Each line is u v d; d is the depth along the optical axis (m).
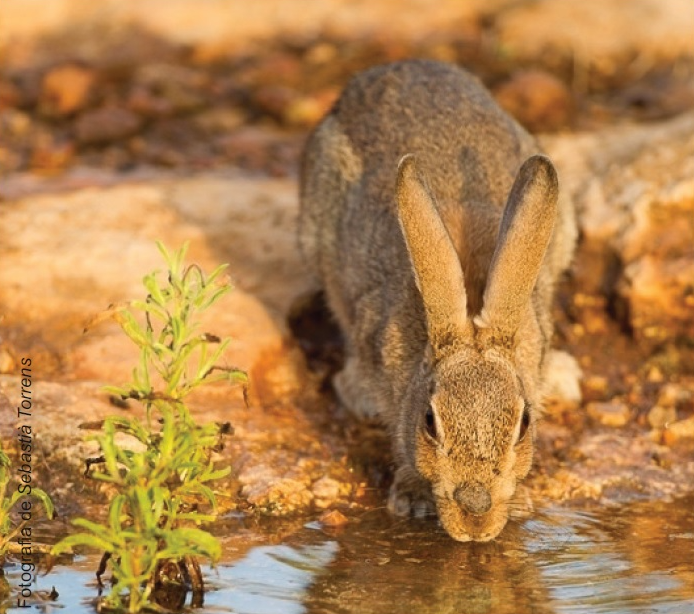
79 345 12.38
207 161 17.22
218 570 9.57
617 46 21.00
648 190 14.24
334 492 11.02
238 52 20.73
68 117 18.39
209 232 14.41
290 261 14.20
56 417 11.19
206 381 9.10
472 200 11.93
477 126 12.67
